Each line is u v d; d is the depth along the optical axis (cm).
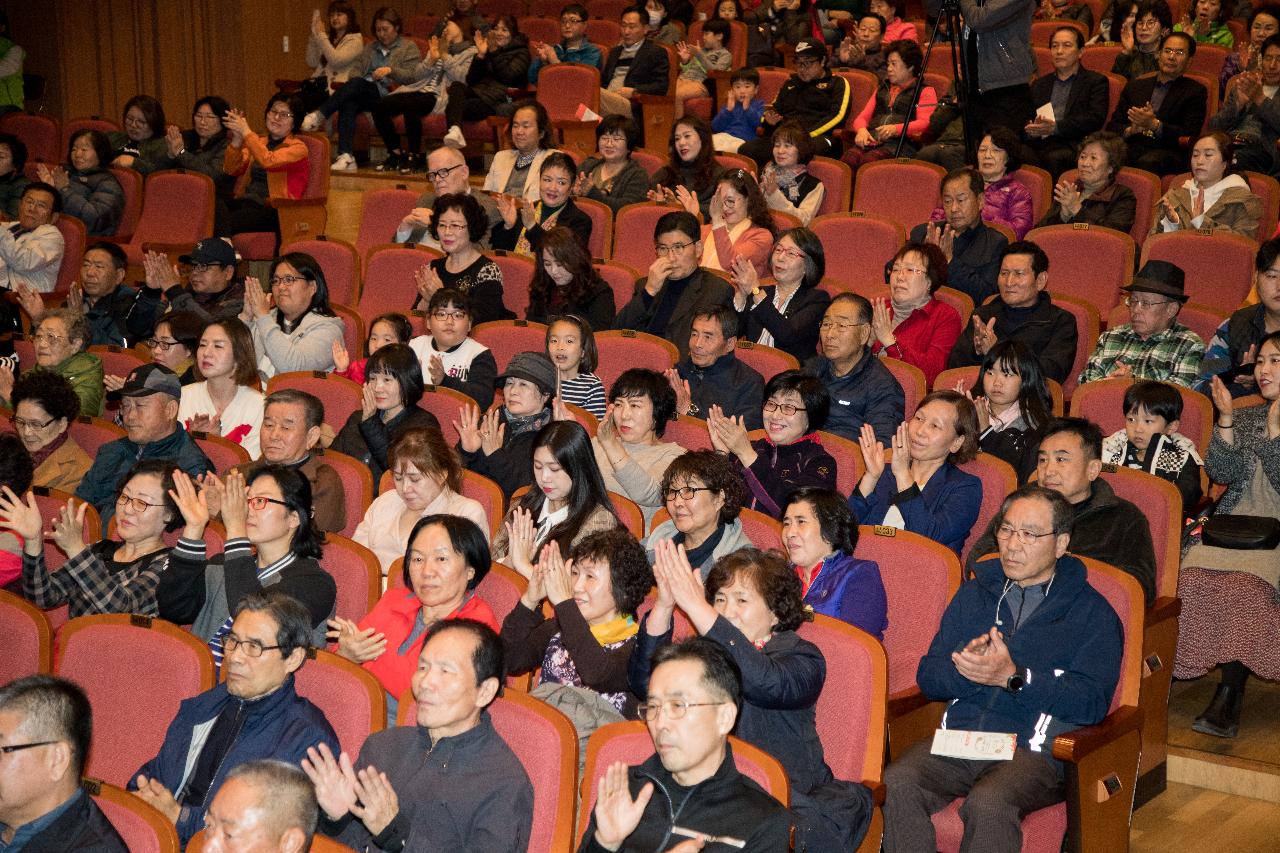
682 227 591
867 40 984
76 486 488
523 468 470
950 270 632
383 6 1355
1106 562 388
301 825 237
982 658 330
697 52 1059
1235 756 410
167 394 470
